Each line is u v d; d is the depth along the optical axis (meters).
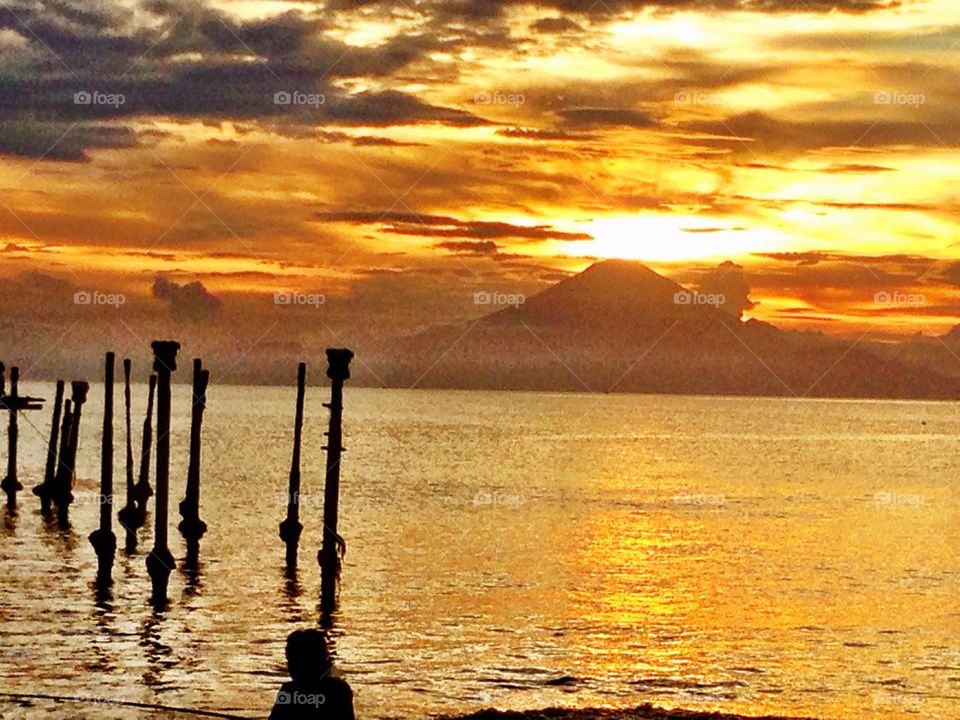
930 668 21.81
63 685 19.17
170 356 24.98
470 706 18.75
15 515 40.44
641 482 65.00
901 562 35.72
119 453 74.50
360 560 33.50
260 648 21.97
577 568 32.94
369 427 129.00
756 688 20.27
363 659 21.53
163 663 20.70
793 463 85.00
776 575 32.72
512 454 87.94
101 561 27.27
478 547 37.06
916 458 94.06
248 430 111.44
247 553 33.88
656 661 21.97
